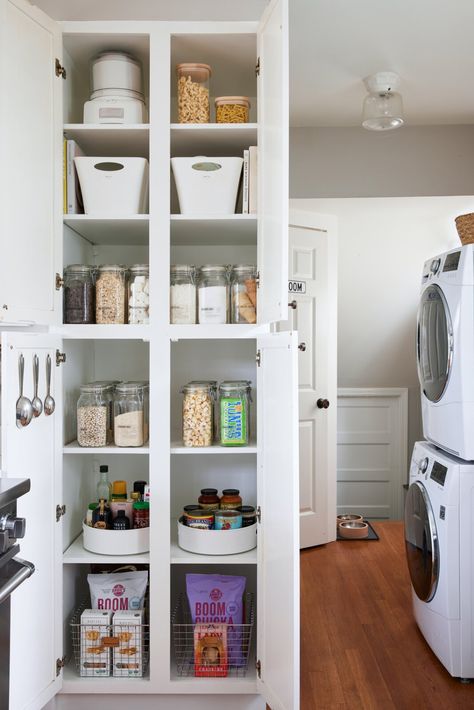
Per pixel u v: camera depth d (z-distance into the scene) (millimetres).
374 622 2965
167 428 2236
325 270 4070
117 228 2393
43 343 2066
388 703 2281
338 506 5023
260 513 2223
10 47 1971
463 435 2387
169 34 2211
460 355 2402
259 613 2213
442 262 2658
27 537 1972
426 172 3758
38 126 2102
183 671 2268
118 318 2289
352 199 3783
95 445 2277
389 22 2621
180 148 2459
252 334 2268
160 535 2219
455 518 2389
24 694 1961
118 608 2305
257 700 2244
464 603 2393
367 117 3150
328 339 4105
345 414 4992
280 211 1911
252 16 2510
